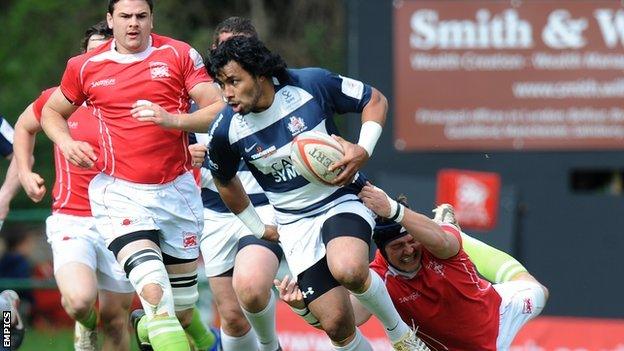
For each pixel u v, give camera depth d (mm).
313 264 27172
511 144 44688
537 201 44844
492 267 32188
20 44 83875
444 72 44719
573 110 44500
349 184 27250
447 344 30312
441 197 44656
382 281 27594
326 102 26484
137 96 28234
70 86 28469
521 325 30781
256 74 25531
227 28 29875
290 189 26891
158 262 27891
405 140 44812
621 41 44250
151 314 27359
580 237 44906
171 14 83438
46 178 75312
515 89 44594
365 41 44812
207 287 46281
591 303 45031
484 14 44562
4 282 46094
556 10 44375
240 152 26781
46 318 55500
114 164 28453
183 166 29016
